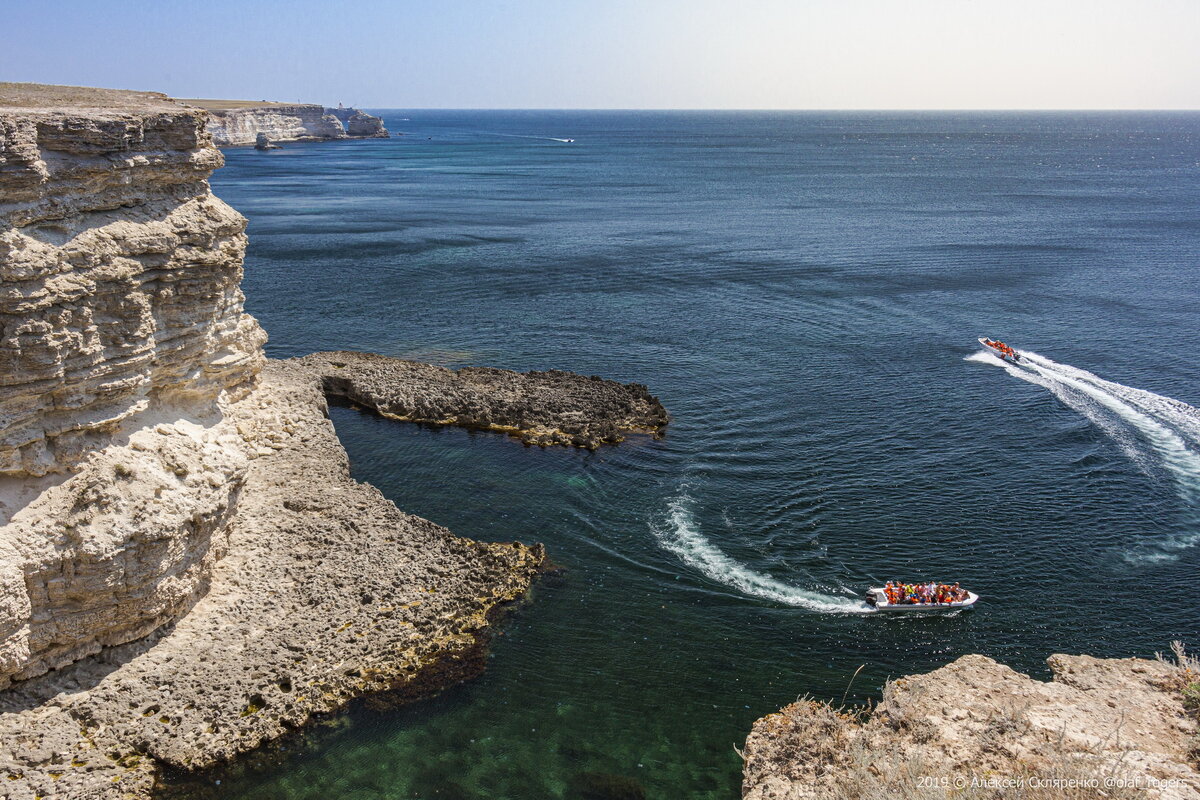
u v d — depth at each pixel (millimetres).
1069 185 166000
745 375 53844
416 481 38844
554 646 28000
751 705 25938
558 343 60094
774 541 34719
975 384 51875
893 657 28219
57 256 22172
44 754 21094
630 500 37750
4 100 25484
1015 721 19000
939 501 37719
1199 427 45219
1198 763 17391
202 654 24797
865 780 17656
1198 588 31562
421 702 25109
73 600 22578
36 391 21938
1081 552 33875
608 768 23391
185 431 27016
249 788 21953
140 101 30062
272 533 30828
